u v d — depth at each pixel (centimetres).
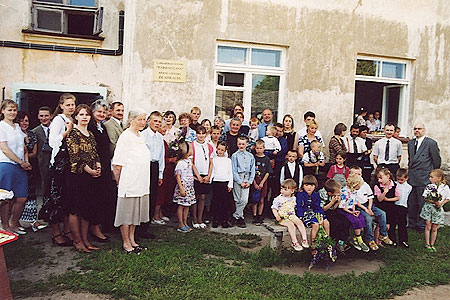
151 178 558
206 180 631
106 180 521
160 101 741
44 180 597
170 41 740
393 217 590
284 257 508
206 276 435
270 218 709
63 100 511
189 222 664
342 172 665
